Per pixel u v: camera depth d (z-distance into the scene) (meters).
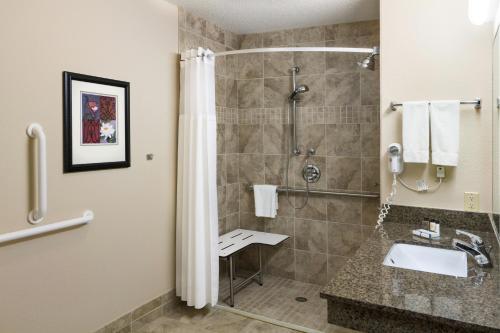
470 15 2.05
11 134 1.84
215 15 3.15
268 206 3.55
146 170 2.66
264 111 3.66
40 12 1.95
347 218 3.35
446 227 2.26
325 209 3.44
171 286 2.92
